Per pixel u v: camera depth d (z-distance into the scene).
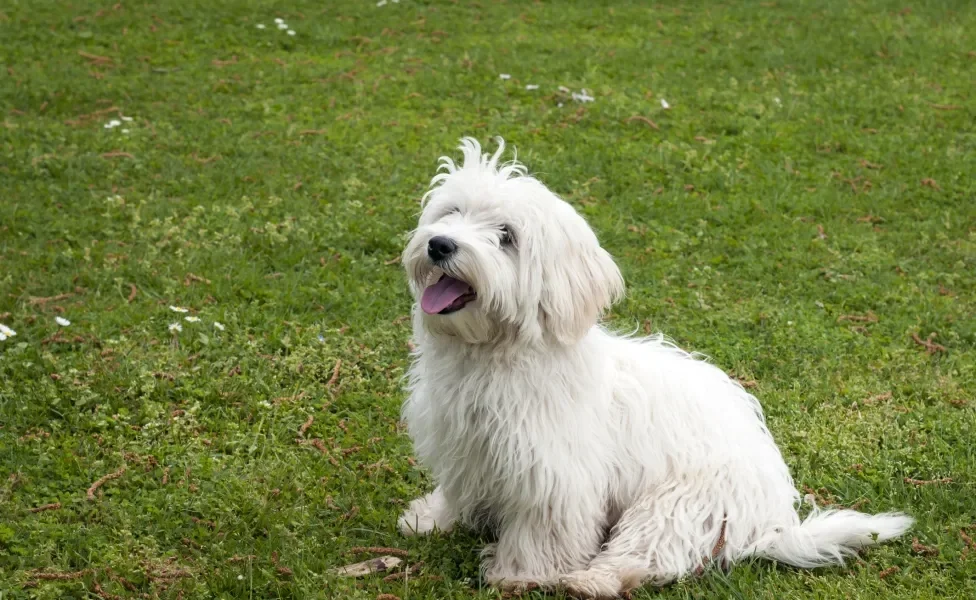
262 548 2.22
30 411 2.43
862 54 4.56
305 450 2.41
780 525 2.21
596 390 2.18
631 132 3.66
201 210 3.02
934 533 2.23
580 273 2.14
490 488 2.19
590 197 3.16
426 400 2.21
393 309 2.74
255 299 2.73
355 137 3.54
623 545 2.18
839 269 2.92
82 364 2.54
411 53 4.44
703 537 2.19
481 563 2.21
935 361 2.64
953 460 2.38
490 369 2.15
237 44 4.53
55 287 2.74
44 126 3.51
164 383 2.50
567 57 4.41
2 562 2.19
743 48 4.62
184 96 3.89
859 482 2.35
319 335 2.65
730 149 3.55
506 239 2.13
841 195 3.20
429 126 3.66
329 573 2.17
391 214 3.05
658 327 2.71
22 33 4.47
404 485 2.35
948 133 3.71
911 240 3.03
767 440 2.29
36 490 2.29
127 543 2.21
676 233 3.02
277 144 3.48
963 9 5.27
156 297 2.74
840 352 2.66
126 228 2.97
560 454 2.15
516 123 3.70
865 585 2.15
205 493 2.31
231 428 2.43
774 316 2.76
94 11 4.83
